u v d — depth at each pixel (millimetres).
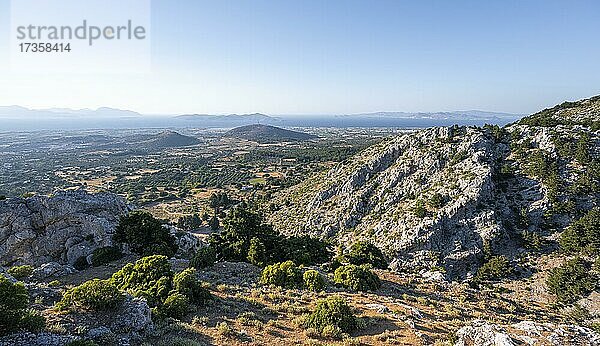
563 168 71750
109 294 20703
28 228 48531
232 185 171375
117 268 41344
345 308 24000
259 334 21766
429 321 26328
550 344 17359
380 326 24266
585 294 49719
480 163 77938
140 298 22125
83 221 50156
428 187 81125
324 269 46250
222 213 118562
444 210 71125
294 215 103875
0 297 16578
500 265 58969
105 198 55625
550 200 67188
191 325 22203
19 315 16984
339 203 96312
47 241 48938
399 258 66438
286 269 35094
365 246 50250
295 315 25688
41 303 21500
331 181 108062
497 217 68062
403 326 24234
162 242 46062
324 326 22844
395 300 32344
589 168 68312
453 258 64500
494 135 88125
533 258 61062
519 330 19297
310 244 53750
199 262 40094
